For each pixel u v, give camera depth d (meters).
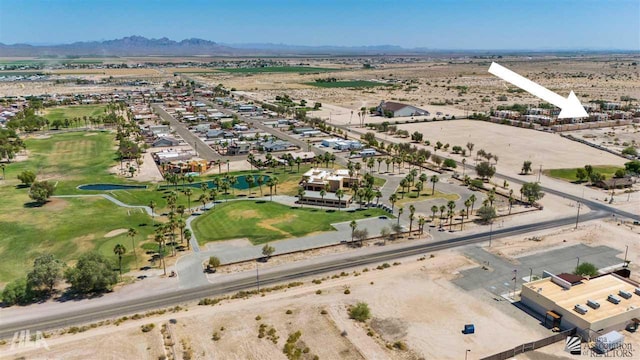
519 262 121.94
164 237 134.62
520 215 157.75
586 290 99.69
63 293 107.88
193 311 98.56
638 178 199.00
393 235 139.62
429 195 177.38
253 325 92.81
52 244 131.50
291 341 86.75
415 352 84.38
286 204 166.12
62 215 153.50
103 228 142.75
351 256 126.44
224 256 125.44
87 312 99.38
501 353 81.19
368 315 95.75
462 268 118.25
